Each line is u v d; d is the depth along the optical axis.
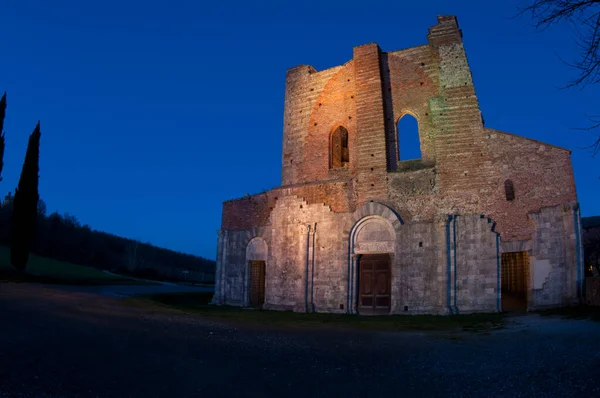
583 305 23.61
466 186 29.14
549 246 26.28
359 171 32.66
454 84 31.03
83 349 12.77
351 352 14.85
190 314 25.81
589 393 8.84
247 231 36.53
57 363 10.81
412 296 28.88
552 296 25.70
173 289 53.12
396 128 33.50
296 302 32.44
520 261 32.59
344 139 38.62
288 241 33.94
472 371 11.52
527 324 20.58
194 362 12.25
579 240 25.52
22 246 44.94
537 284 26.22
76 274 60.75
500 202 28.08
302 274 32.47
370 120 33.34
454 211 29.02
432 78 32.84
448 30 32.28
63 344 13.20
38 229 87.12
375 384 10.40
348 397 9.34
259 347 15.44
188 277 118.00
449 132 30.31
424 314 28.08
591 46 8.71
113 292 38.28
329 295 31.48
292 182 37.09
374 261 31.08
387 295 30.16
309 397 9.33
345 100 36.03
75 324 17.36
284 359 13.34
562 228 26.14
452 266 28.12
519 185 27.81
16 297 24.64
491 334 18.47
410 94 33.44
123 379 9.99
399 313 28.83
